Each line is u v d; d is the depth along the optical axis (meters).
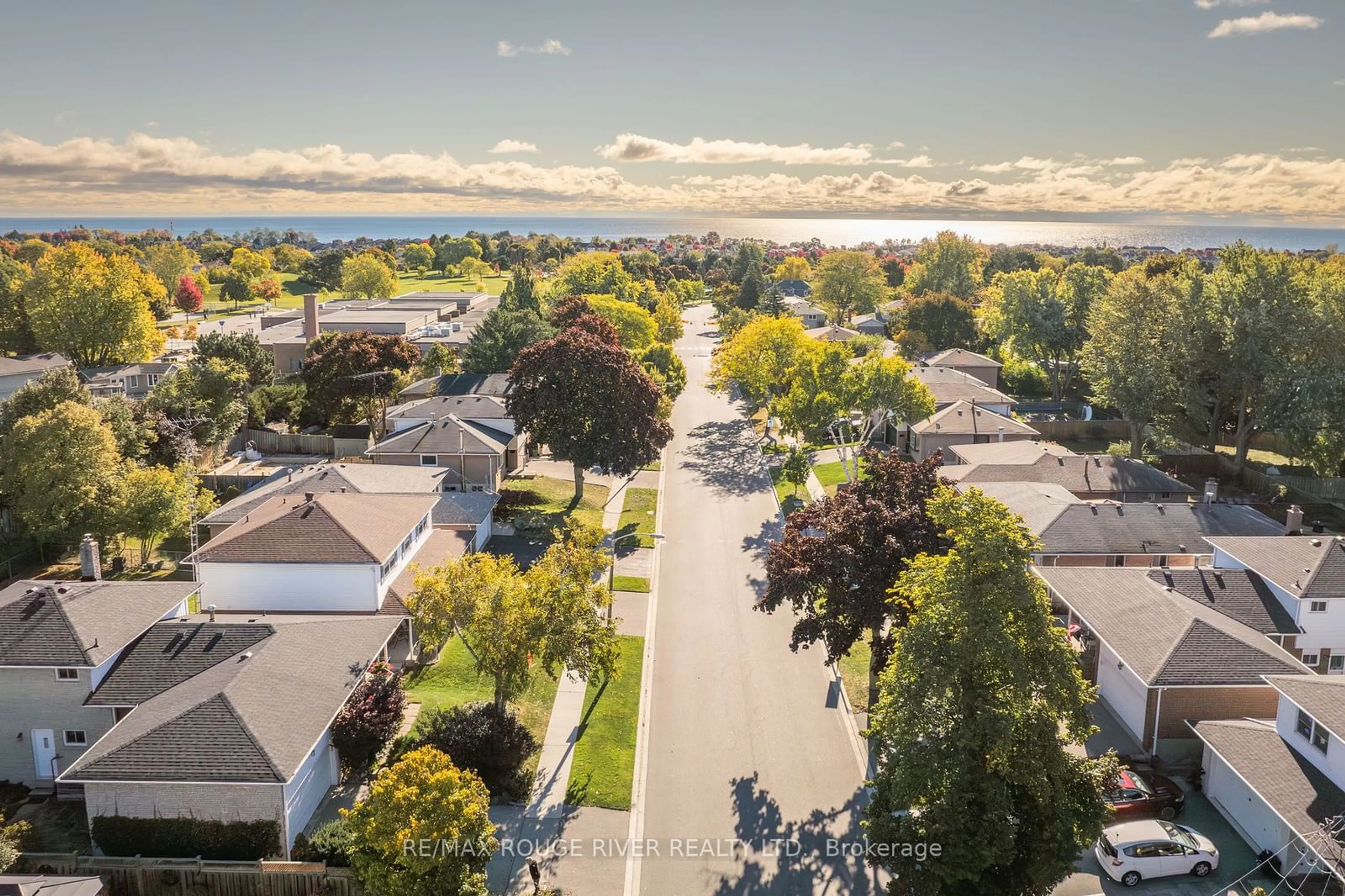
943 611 22.11
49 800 29.56
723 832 28.34
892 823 22.66
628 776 31.25
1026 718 21.61
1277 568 37.06
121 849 25.81
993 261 194.88
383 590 40.59
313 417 78.38
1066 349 93.75
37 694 29.77
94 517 46.44
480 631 30.91
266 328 116.44
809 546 33.66
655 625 43.56
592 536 34.88
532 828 28.27
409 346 79.69
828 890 25.86
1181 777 30.77
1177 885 25.59
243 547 40.12
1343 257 107.88
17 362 78.00
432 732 30.48
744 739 33.72
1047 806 21.50
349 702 29.73
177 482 50.12
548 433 59.38
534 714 34.88
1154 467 68.25
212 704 27.16
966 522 21.41
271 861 25.08
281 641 31.52
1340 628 35.09
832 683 37.94
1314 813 24.69
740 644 41.53
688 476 70.12
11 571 46.38
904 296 159.62
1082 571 39.34
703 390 106.12
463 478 61.44
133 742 26.14
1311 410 59.88
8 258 134.88
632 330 104.94
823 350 69.38
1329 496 62.44
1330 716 26.03
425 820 22.33
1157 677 30.69
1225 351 65.12
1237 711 31.20
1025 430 69.06
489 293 195.12
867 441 77.31
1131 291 68.81
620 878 26.16
